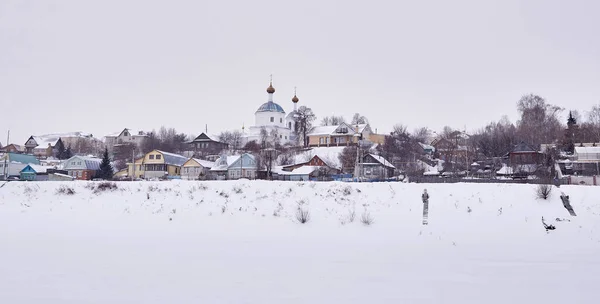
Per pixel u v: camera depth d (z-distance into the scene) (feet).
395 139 359.87
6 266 60.29
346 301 45.98
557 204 95.71
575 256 66.44
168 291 49.19
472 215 93.61
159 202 112.37
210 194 115.75
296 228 90.22
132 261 63.57
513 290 49.88
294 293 48.65
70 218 102.94
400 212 97.86
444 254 68.59
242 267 60.23
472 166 284.61
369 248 73.00
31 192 126.00
